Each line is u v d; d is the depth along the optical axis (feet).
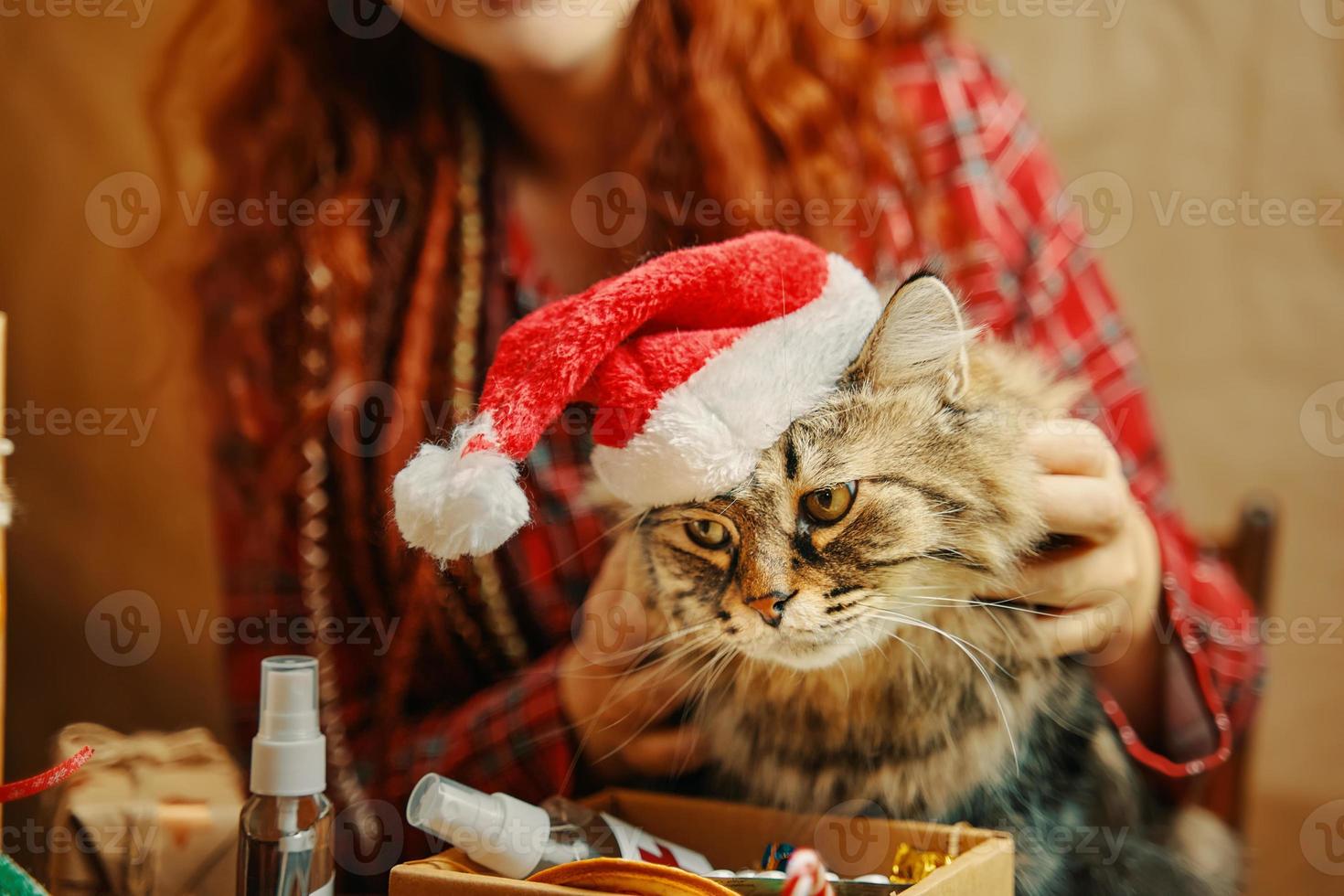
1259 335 4.49
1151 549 2.21
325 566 2.96
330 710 2.86
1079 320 3.13
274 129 3.19
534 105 2.93
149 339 5.07
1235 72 4.40
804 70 2.97
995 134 3.21
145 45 4.92
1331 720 4.48
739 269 1.60
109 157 5.02
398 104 3.16
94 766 2.31
